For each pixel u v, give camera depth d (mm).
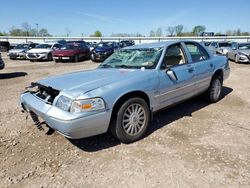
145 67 4004
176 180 2678
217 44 19625
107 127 3305
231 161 3029
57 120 3039
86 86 3256
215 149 3342
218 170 2844
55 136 3895
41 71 12062
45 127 4180
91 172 2893
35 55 17781
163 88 3941
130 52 4641
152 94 3775
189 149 3365
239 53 14484
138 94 3658
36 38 47062
